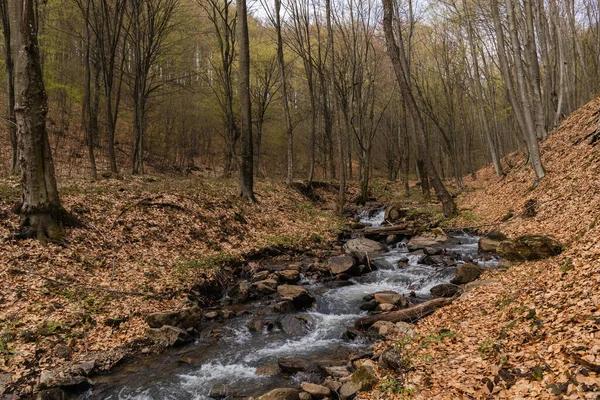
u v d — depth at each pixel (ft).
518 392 13.46
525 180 56.49
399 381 17.19
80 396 19.90
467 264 33.76
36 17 48.47
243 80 60.08
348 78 102.83
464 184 98.22
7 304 24.73
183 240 42.01
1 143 67.56
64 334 23.73
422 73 104.99
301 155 142.92
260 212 58.95
